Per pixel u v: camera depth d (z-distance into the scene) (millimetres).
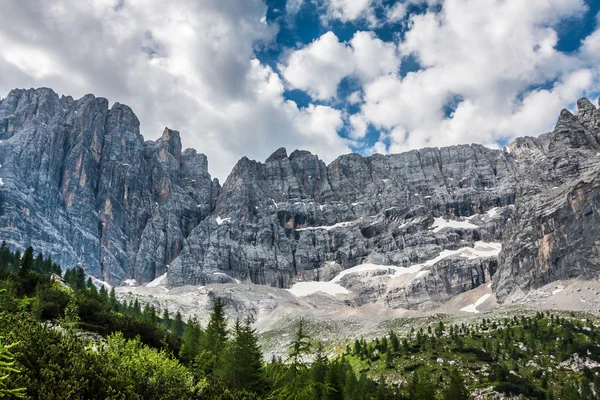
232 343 83312
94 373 35406
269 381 79688
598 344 199875
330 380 89125
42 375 32500
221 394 45438
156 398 39750
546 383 166750
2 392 25609
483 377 173000
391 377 181875
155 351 48000
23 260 105750
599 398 151375
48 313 64438
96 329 66438
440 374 177500
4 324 39094
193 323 104500
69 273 187750
